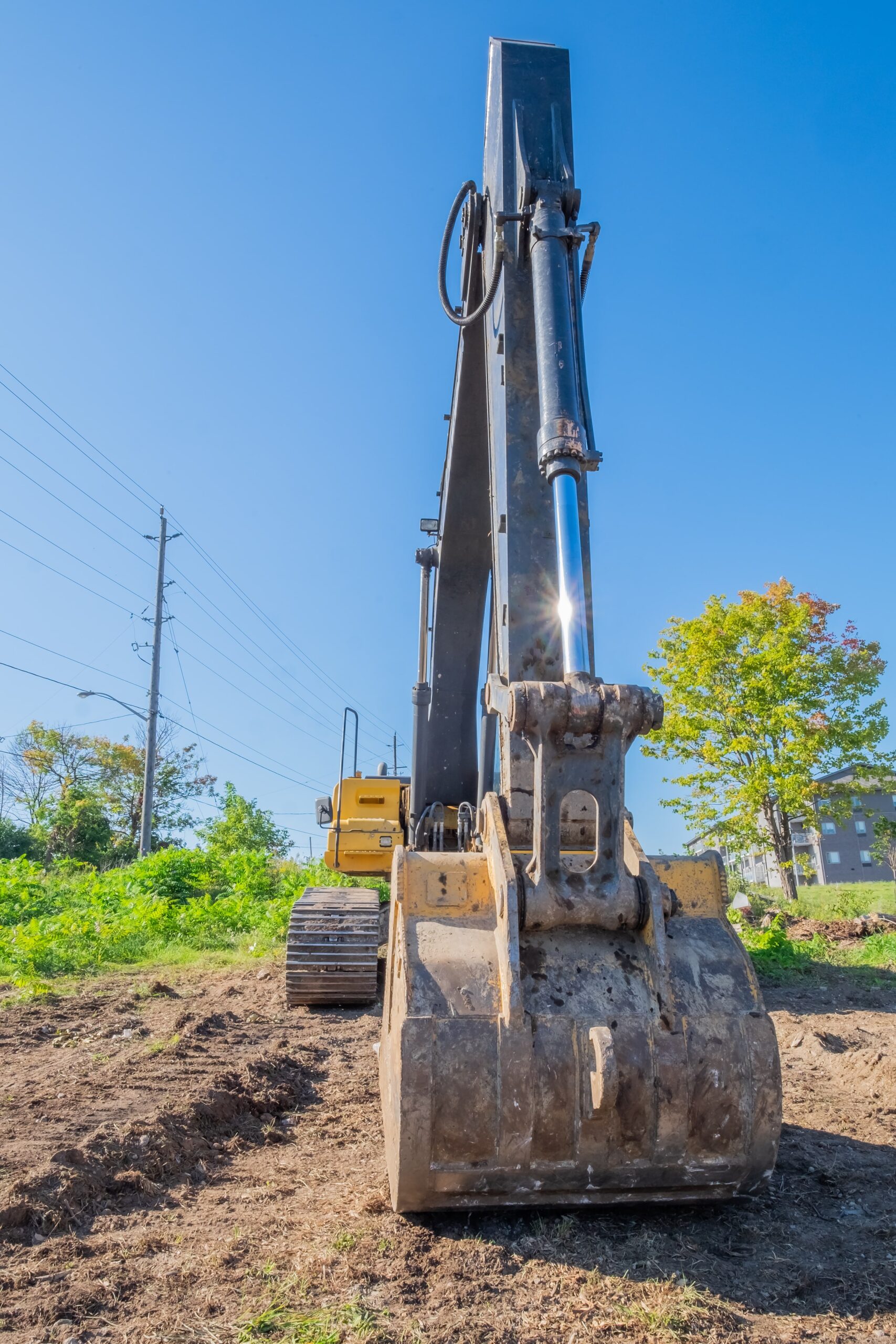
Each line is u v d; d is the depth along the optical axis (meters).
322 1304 2.81
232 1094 5.22
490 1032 3.09
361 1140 4.66
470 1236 3.22
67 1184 3.78
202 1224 3.56
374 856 9.91
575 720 3.25
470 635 7.62
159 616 29.14
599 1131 3.05
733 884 20.09
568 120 4.84
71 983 10.16
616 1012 3.18
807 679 19.94
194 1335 2.66
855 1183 3.90
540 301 4.18
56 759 43.88
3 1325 2.74
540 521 4.31
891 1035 7.16
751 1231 3.35
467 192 5.42
